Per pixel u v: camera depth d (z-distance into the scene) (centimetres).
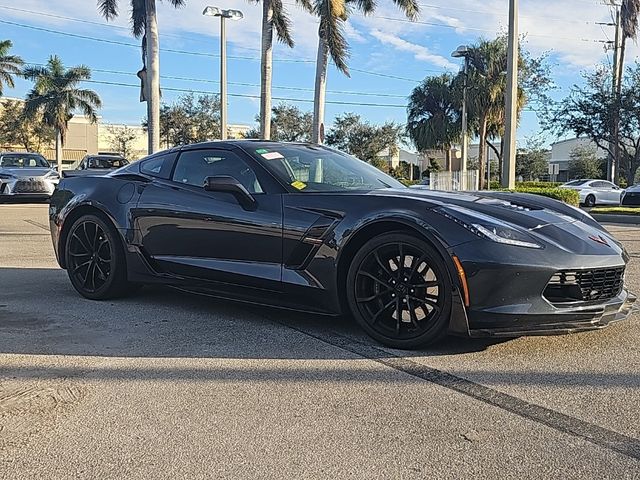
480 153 3497
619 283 378
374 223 378
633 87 2508
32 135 5278
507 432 260
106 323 444
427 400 295
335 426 267
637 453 240
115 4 2223
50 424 270
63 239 545
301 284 408
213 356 366
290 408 287
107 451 245
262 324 440
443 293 354
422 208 369
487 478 222
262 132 2012
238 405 291
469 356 361
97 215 523
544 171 5572
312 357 362
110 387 315
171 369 342
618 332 412
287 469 230
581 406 287
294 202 419
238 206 440
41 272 666
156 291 561
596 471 226
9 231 1077
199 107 4184
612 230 1241
